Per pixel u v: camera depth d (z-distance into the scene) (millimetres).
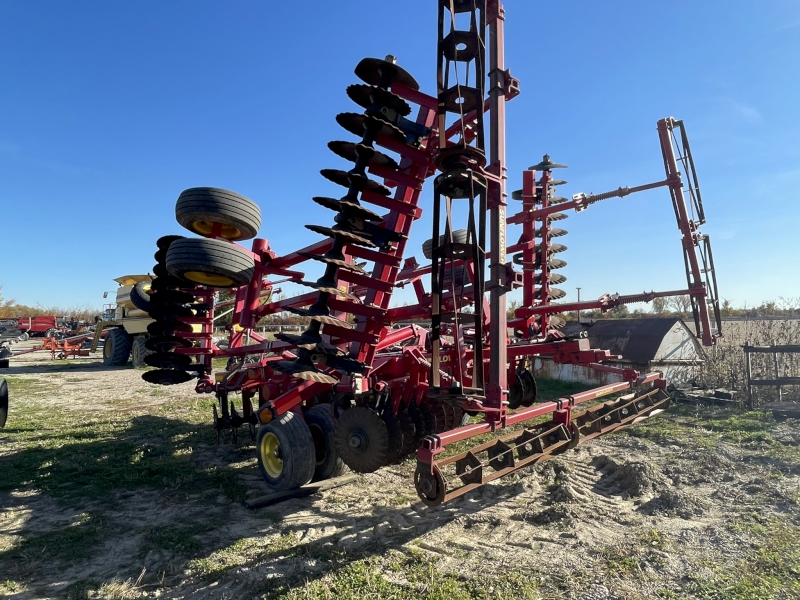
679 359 12023
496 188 4383
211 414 10336
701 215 6773
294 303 5809
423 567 3689
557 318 9016
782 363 11305
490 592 3318
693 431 7793
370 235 5051
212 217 5625
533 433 5242
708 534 4129
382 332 5816
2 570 3754
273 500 5059
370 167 5016
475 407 4141
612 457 6379
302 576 3561
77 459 6770
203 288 7004
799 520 4355
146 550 4066
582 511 4715
